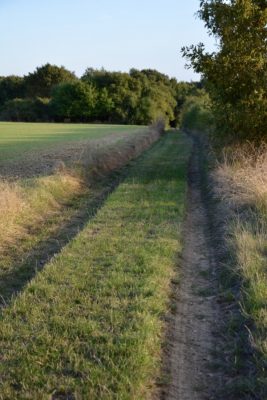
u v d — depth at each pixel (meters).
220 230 10.51
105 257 8.59
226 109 17.72
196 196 15.54
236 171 14.33
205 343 5.98
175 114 114.88
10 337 5.61
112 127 71.31
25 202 12.17
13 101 102.56
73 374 4.92
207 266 8.74
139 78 109.75
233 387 5.01
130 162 25.69
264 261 7.79
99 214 12.12
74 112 98.75
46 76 115.38
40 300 6.71
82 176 18.30
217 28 17.28
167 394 4.90
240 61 16.55
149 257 8.52
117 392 4.59
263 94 16.72
